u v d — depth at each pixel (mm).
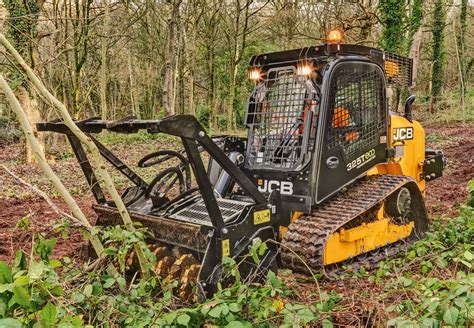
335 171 4973
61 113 3236
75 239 6566
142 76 36406
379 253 5379
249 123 5406
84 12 19859
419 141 6391
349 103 5133
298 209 4801
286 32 25438
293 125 5082
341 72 4980
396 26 16047
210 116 26828
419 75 39625
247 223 4078
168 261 4145
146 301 3486
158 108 39031
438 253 4895
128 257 4355
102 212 4785
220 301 2969
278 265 4770
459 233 5340
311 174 4762
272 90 5328
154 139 21766
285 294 3791
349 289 4457
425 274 4605
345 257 4930
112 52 30188
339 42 5078
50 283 2740
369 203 4914
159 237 4328
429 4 28969
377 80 5473
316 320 3355
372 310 3631
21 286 2445
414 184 5715
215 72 31062
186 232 4105
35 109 15672
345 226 4980
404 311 3373
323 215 4820
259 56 5426
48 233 6703
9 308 2438
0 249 5957
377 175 5637
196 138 3678
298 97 5105
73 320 2625
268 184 5078
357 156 5238
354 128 5199
